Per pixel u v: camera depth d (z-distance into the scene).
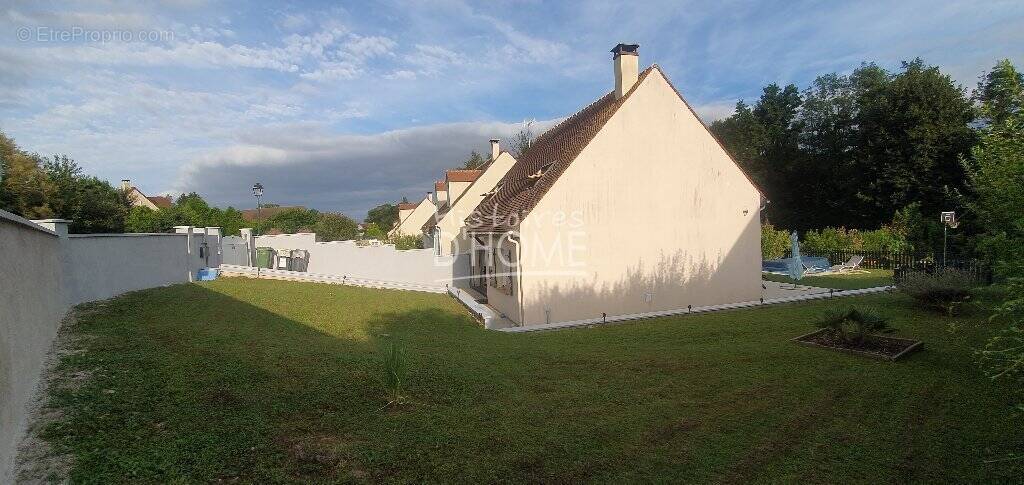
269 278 18.27
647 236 15.33
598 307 14.86
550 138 21.53
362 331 10.91
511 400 6.27
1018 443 5.07
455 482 4.20
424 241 33.97
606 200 14.88
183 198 57.66
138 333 7.72
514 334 11.53
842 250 26.75
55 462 3.86
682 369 7.77
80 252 9.86
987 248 5.10
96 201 21.67
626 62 16.09
